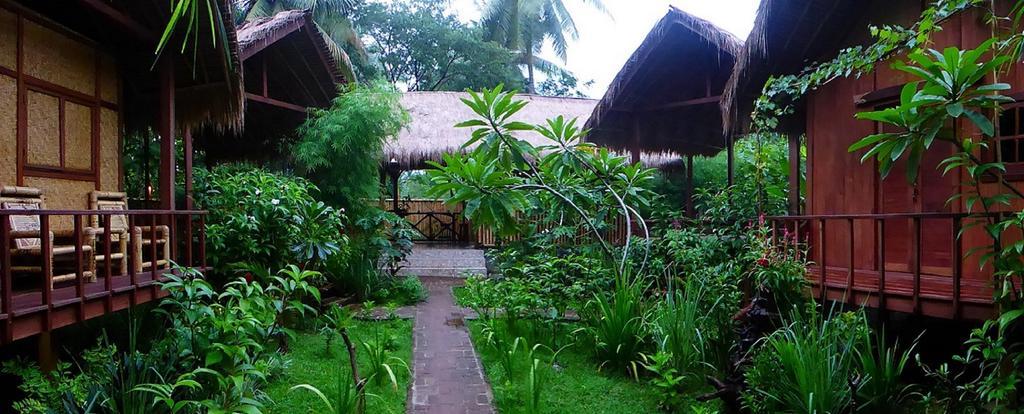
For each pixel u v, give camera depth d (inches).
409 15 858.8
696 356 175.5
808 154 224.8
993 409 122.8
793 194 237.5
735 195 268.1
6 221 121.6
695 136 415.5
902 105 116.5
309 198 279.6
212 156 400.8
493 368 197.2
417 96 492.7
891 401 139.2
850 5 205.8
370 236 347.3
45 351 161.3
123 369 134.3
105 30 211.5
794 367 137.7
